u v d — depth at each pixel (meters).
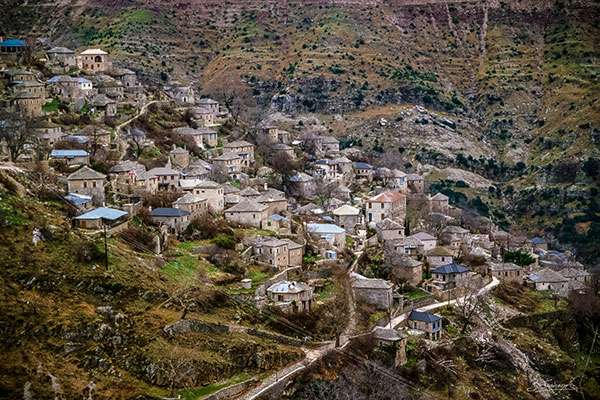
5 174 169.88
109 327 138.50
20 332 131.62
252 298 164.62
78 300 142.50
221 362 142.12
